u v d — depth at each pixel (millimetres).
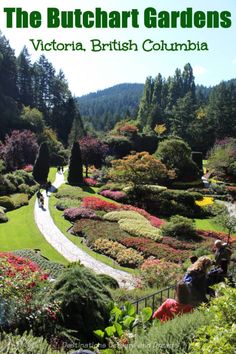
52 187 43469
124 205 34781
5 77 86625
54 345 6801
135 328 6707
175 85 112812
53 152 66375
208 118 87438
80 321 7484
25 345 4391
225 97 87750
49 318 7355
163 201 36469
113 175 40969
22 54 93312
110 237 25391
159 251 23328
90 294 7812
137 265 21297
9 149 52844
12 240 24500
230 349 3654
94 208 32844
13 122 71688
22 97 92188
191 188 47656
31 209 33219
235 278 9516
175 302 6473
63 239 25453
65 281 8062
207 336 4359
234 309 4359
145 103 107312
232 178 54344
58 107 97312
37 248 23031
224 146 63594
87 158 51156
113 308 7895
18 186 39438
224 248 9945
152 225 30375
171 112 97500
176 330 4547
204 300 6520
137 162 38969
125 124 65875
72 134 79688
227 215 31453
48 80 101500
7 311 7148
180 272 17453
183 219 28156
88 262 21547
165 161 49500
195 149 86812
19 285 8016
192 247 25250
